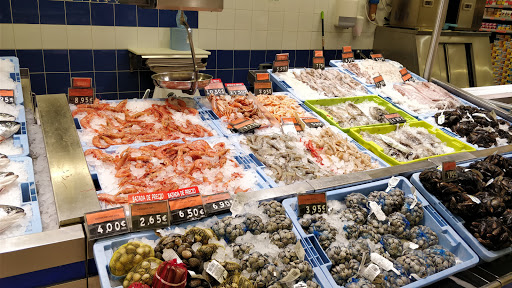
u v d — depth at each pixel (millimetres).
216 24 5375
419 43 5504
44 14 4453
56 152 2029
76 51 4734
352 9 5895
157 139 2498
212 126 2760
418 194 2199
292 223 1805
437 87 3941
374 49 6484
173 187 1963
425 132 3074
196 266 1485
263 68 4801
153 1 2301
